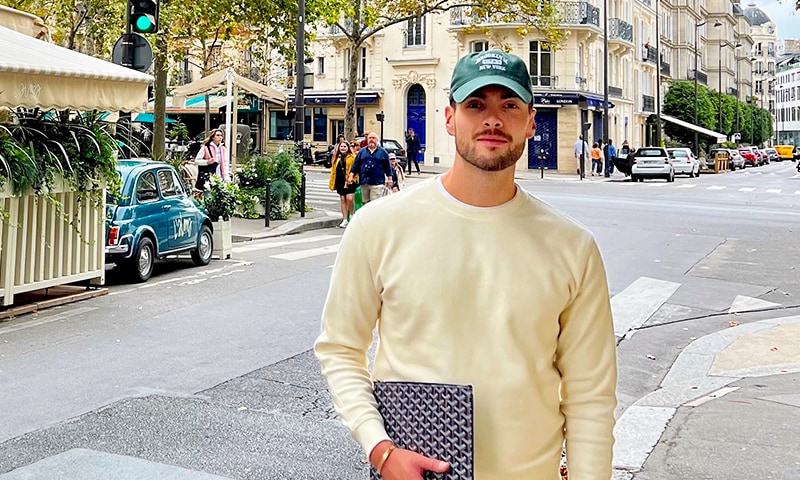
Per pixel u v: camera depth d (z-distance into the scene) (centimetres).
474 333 238
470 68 242
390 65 4850
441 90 4738
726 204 2481
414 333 241
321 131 5128
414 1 2638
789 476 483
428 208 248
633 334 892
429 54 4738
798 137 17750
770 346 804
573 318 249
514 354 236
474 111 241
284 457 523
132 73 1025
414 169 4422
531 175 4309
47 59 926
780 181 4038
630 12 5809
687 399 655
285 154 2016
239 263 1331
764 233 1744
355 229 255
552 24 2742
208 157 1889
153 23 1224
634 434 563
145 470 498
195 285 1130
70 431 564
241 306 987
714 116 7869
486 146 238
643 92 6400
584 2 4522
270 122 5219
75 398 636
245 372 712
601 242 1587
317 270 1250
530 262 241
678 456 519
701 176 4762
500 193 246
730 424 575
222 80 2252
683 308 1008
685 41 8281
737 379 705
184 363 738
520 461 236
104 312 950
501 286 238
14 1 2009
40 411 605
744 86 12556
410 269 242
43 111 955
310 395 652
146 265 1165
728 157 5750
